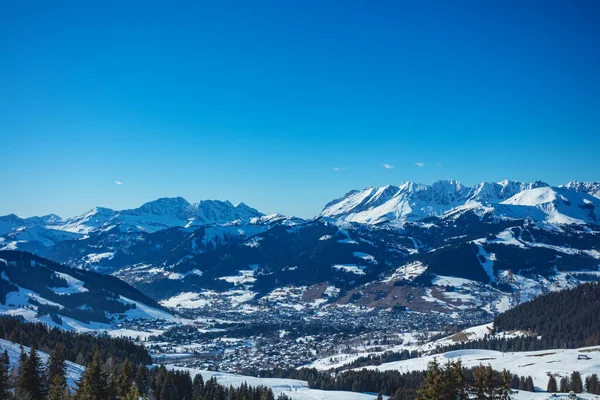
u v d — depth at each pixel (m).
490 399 92.06
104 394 118.25
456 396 88.12
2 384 111.25
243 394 176.12
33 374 120.94
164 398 170.25
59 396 116.06
